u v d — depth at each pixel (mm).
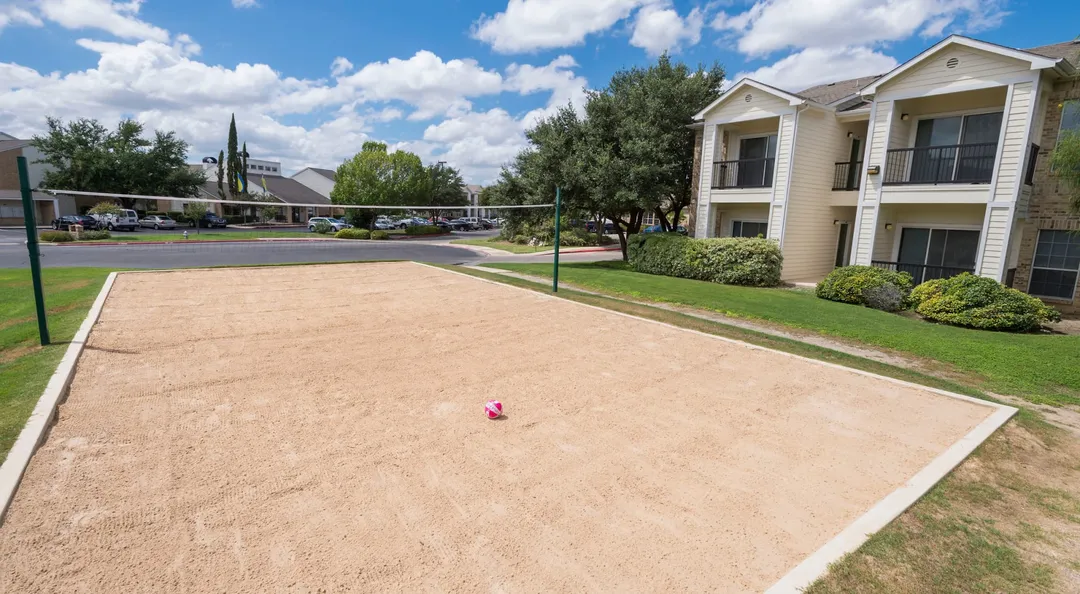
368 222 45344
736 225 18859
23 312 8641
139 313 8828
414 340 7793
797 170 16219
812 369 7039
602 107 19281
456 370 6496
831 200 17516
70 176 44969
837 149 17344
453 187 58344
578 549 3166
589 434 4801
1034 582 2996
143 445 4246
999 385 6820
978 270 12742
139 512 3342
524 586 2828
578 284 14367
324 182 68562
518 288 12680
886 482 4102
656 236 18141
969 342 8820
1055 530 3543
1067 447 4934
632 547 3203
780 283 16141
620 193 17750
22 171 6473
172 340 7281
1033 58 11406
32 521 3191
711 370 6855
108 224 35656
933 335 9391
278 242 30562
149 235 31734
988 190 12477
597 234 37812
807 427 5133
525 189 21375
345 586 2766
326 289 11906
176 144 50938
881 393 6188
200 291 11117
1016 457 4652
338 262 17375
